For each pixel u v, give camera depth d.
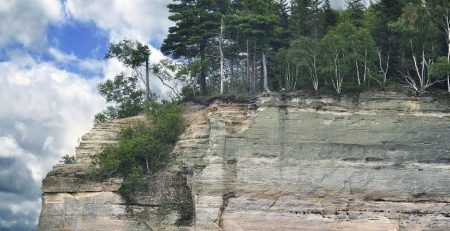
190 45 92.81
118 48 91.94
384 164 73.06
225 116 76.19
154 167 76.94
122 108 91.56
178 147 77.44
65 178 75.56
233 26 88.56
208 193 72.19
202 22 92.00
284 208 71.56
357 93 75.75
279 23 91.81
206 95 87.12
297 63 80.94
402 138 73.94
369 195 72.12
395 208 71.75
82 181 75.38
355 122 74.50
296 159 73.06
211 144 74.31
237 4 96.25
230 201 71.81
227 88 93.25
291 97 75.25
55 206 74.88
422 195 72.25
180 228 72.94
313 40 81.75
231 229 71.12
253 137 73.75
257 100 75.94
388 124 74.38
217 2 94.19
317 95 75.56
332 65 79.25
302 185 72.25
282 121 74.31
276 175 72.50
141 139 76.75
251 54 92.38
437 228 71.06
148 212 73.88
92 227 73.81
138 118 83.94
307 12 92.31
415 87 76.06
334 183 72.38
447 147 73.75
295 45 81.94
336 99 75.50
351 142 73.75
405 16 79.75
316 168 72.75
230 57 94.44
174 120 79.50
